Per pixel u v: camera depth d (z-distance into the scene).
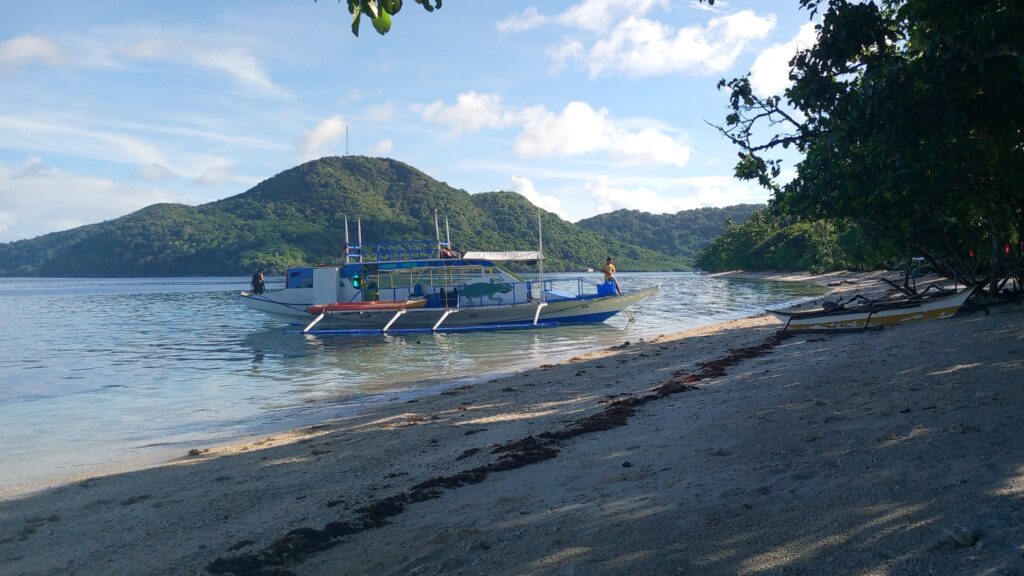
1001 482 3.89
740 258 119.38
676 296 52.88
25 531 6.12
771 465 5.04
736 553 3.46
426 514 5.11
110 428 11.92
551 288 32.62
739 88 10.58
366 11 3.86
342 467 7.71
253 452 9.27
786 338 16.33
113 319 41.41
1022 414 5.48
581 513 4.52
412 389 15.25
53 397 15.21
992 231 16.34
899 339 12.70
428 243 32.19
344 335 29.25
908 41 12.45
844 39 9.04
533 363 19.22
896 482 4.18
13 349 25.27
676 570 3.35
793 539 3.54
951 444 4.85
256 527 5.48
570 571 3.50
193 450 9.65
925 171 14.33
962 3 8.02
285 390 15.72
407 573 3.83
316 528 5.07
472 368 18.59
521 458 6.58
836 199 15.89
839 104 9.70
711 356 15.33
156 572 4.51
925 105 8.57
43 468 9.14
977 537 3.20
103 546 5.43
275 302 31.19
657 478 5.18
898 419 5.90
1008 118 8.84
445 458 7.50
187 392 15.70
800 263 92.06
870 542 3.36
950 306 14.95
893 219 17.56
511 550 3.95
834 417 6.38
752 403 8.09
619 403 9.55
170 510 6.42
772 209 17.55
